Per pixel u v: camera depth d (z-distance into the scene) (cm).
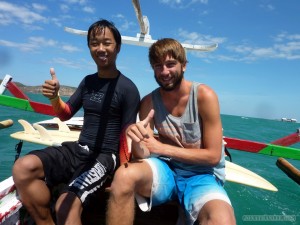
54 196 246
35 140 351
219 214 171
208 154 215
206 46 402
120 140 239
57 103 246
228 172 358
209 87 222
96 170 224
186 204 205
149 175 206
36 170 210
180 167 229
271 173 647
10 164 531
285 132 1977
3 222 204
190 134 226
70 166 234
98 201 251
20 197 212
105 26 237
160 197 214
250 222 390
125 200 192
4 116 1166
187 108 224
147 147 223
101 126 245
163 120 235
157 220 249
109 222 193
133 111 243
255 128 2091
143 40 428
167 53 214
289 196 496
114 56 243
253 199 468
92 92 251
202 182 211
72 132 408
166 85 219
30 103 478
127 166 204
